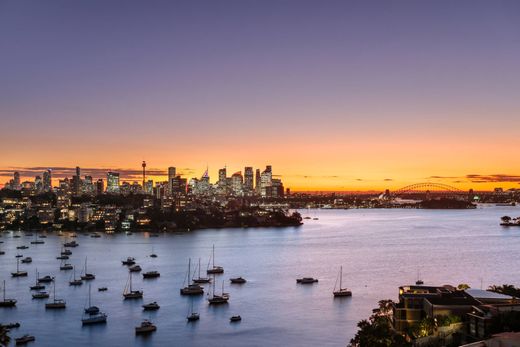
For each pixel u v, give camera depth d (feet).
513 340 406.21
